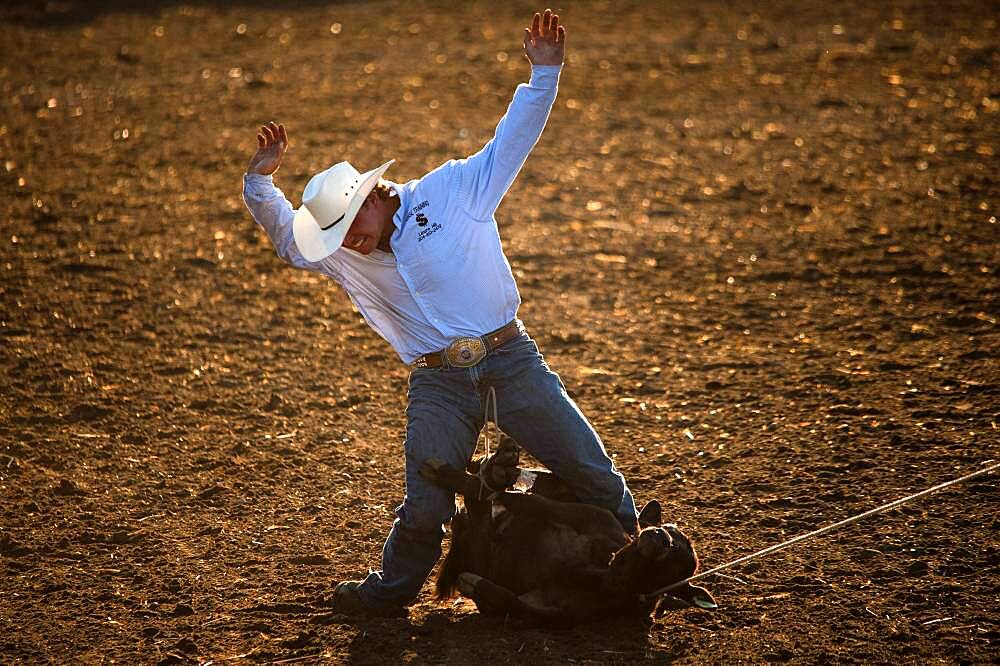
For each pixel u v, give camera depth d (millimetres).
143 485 24984
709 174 49062
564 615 18312
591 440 18625
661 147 53000
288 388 30281
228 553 22031
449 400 18516
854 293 35750
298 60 70250
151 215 44375
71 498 24359
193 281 38031
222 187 47812
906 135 52875
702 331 33688
